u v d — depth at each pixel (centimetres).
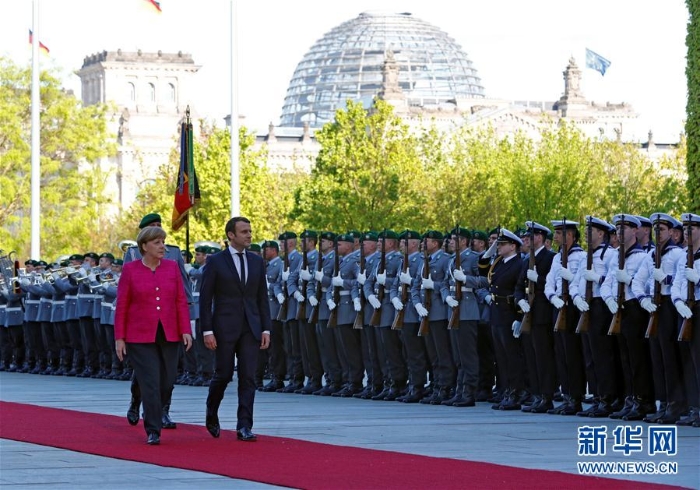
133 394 2838
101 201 10844
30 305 5228
